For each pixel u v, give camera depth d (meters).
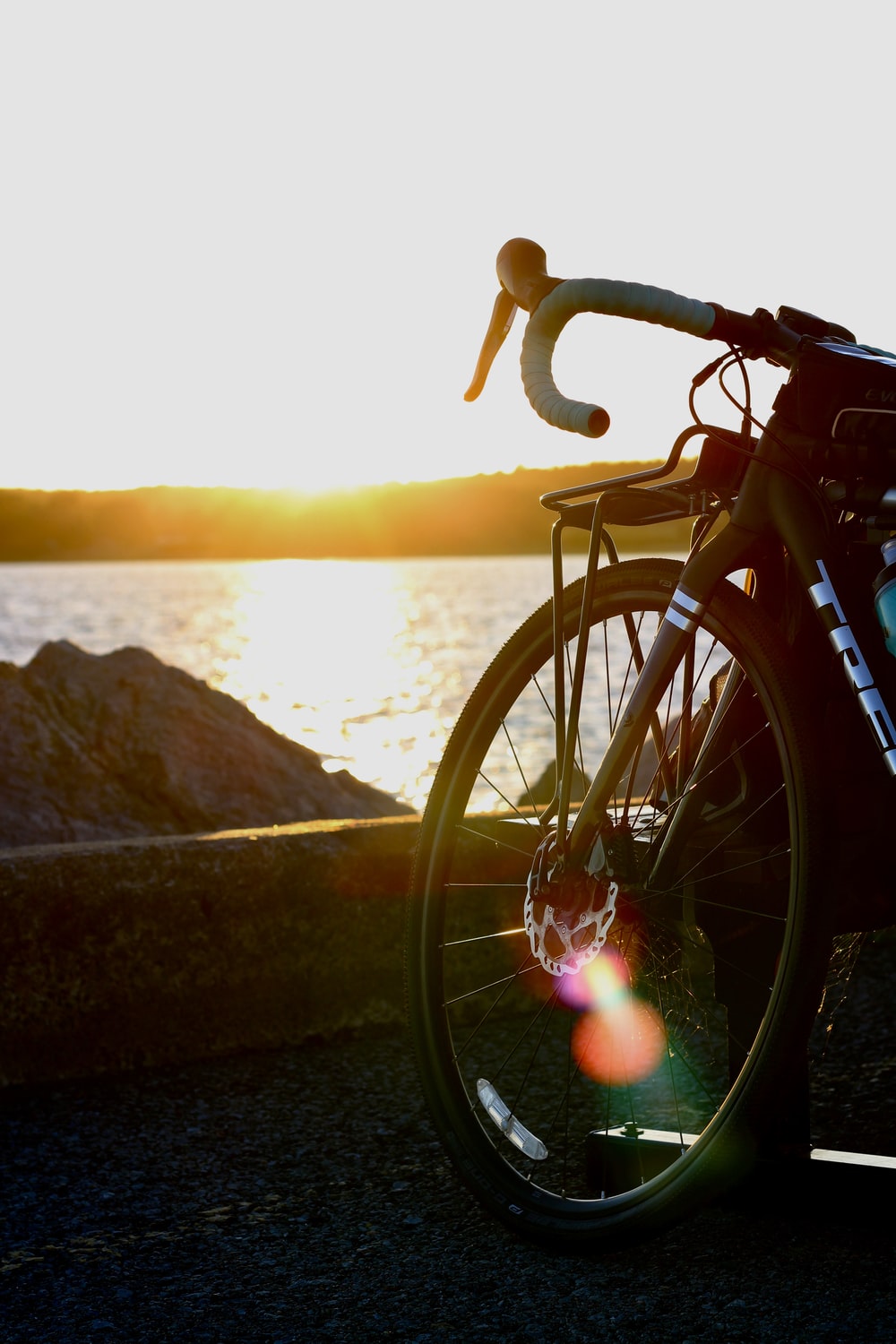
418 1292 2.04
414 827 3.64
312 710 31.95
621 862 2.15
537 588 162.00
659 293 2.02
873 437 1.99
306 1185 2.51
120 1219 2.38
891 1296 1.93
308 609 112.12
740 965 2.19
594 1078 3.07
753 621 2.02
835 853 1.89
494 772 14.45
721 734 2.16
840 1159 2.16
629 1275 2.05
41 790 5.21
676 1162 2.00
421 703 33.72
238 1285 2.10
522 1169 2.55
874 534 2.05
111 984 3.22
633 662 2.28
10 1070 3.11
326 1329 1.94
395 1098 3.02
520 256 2.27
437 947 2.44
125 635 68.50
